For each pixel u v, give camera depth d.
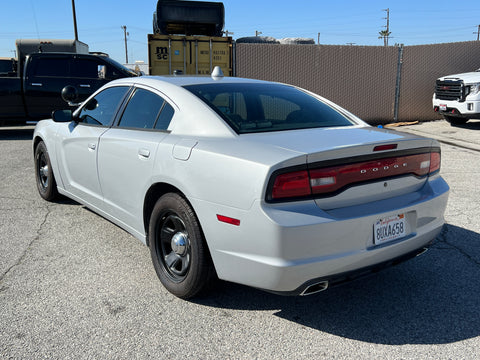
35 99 10.38
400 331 2.62
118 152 3.44
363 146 2.47
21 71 12.23
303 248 2.34
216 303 2.94
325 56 12.80
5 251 3.76
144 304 2.91
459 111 11.05
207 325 2.68
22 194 5.55
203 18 11.66
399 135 2.90
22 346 2.44
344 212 2.47
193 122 2.97
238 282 2.57
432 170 2.96
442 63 13.31
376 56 13.05
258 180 2.35
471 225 4.42
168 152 2.91
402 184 2.74
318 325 2.69
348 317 2.78
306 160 2.36
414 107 13.54
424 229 2.83
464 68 13.38
